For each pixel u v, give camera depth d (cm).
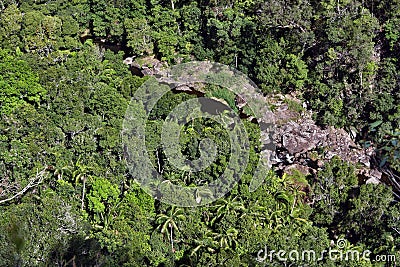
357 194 6606
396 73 8006
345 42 8094
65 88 7275
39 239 5219
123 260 5659
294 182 7331
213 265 5444
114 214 6281
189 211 6297
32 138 6538
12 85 7025
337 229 6544
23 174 6281
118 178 6556
